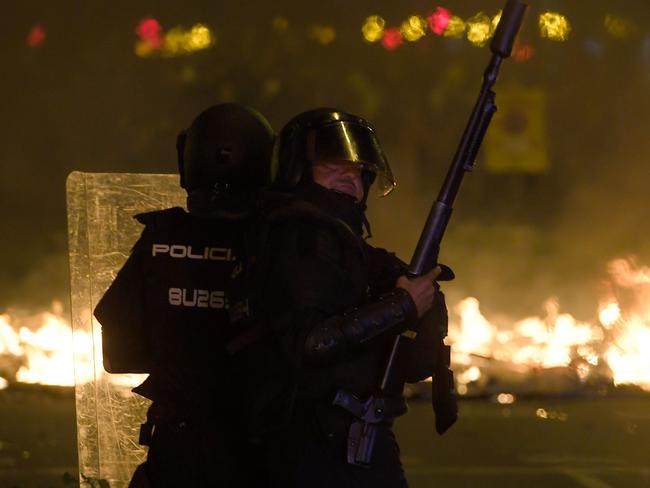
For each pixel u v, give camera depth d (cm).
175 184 1511
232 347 1180
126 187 1508
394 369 1188
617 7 4856
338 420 1173
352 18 4925
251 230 1192
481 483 2434
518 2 1259
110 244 1505
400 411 1201
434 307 1241
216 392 1234
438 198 1237
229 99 5022
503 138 4819
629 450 2730
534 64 4959
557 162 5244
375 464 1183
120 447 1498
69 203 1504
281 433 1180
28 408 3206
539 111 4828
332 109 1243
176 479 1228
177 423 1238
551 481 2455
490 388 3444
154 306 1270
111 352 1300
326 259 1161
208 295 1255
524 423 3042
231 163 1295
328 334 1138
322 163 1225
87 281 1504
